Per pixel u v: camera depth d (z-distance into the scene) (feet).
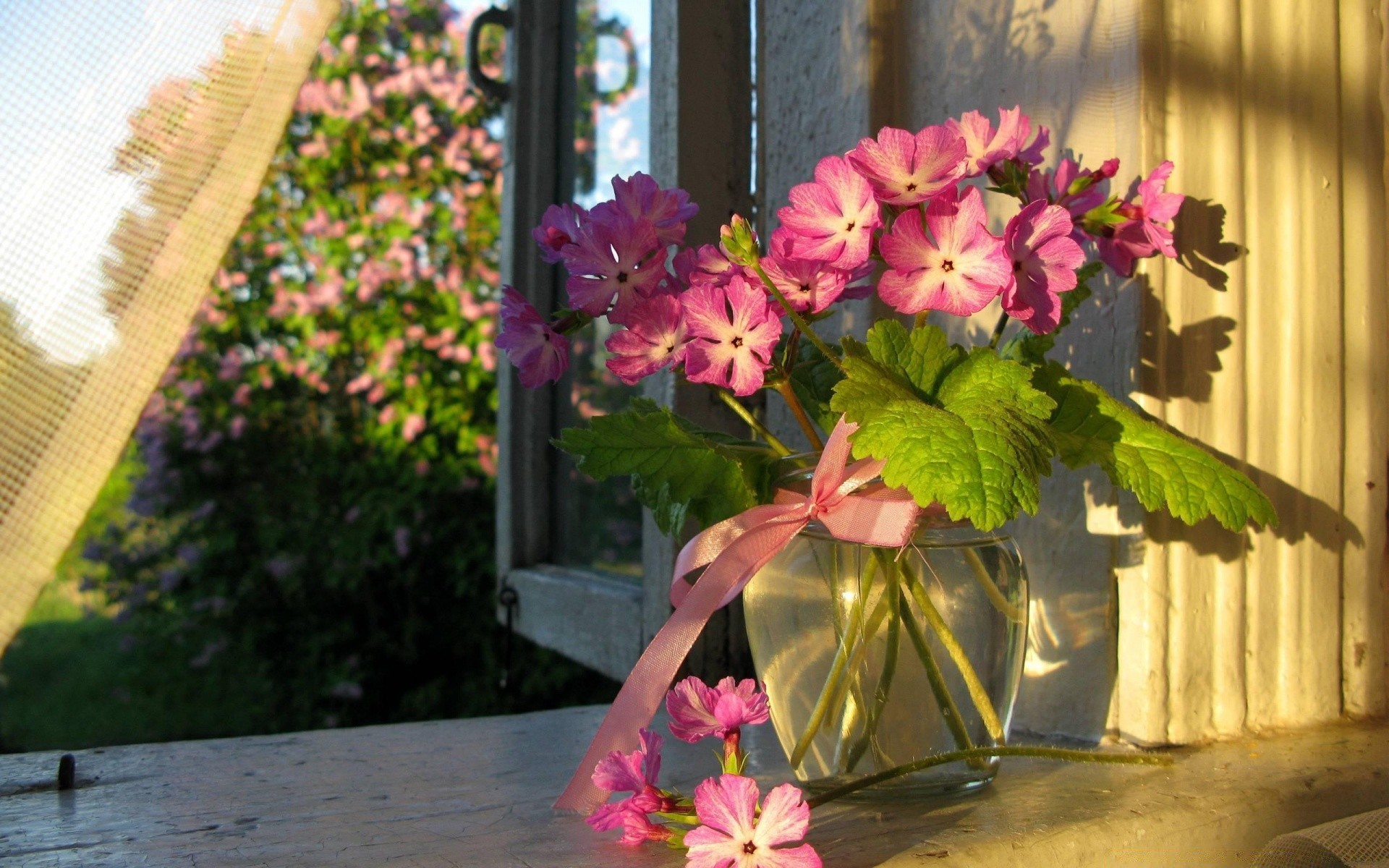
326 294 5.36
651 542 2.54
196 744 1.95
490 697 5.06
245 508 5.47
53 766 1.82
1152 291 1.84
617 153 2.89
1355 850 1.59
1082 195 1.75
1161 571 1.86
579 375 3.22
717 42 2.44
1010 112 1.69
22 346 1.50
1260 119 1.93
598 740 1.64
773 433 2.36
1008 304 1.53
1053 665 1.95
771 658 1.70
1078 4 1.92
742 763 1.54
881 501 1.61
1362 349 2.01
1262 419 1.93
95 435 1.50
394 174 5.57
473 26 3.34
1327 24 1.98
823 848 1.56
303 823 1.65
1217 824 1.66
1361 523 2.01
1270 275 1.93
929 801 1.69
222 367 5.42
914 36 2.16
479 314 5.37
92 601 7.18
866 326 2.17
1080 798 1.69
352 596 5.25
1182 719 1.87
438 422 5.37
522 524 3.47
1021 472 1.50
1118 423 1.70
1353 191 2.00
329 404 5.57
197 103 1.54
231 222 1.53
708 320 1.59
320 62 5.55
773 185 2.37
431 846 1.58
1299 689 1.96
